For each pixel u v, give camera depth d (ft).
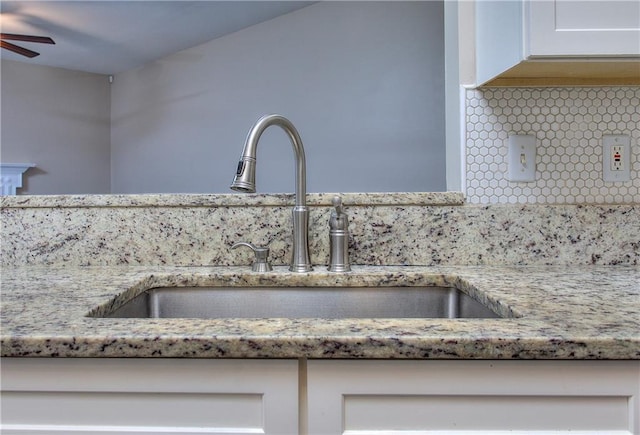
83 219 3.37
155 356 1.63
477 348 1.58
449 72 3.63
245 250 3.31
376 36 13.47
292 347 1.61
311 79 14.08
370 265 3.27
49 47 14.14
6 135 14.88
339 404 1.65
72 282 2.70
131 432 1.67
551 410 1.63
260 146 14.60
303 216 3.05
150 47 14.83
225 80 15.03
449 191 3.51
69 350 1.63
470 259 3.25
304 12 14.08
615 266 3.14
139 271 3.10
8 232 3.38
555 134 3.27
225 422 1.66
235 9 12.96
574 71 2.94
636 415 1.60
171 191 15.98
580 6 2.58
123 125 16.81
